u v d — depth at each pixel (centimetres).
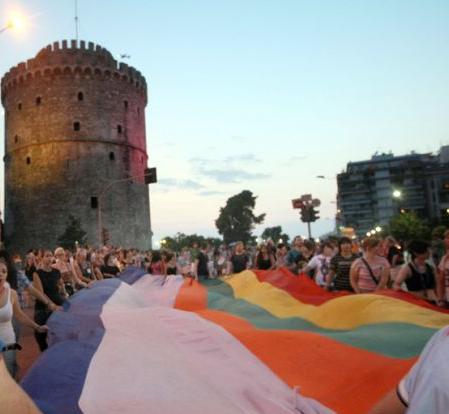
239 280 1023
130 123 7225
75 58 6800
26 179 6844
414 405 163
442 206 12469
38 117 6831
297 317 661
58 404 277
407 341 468
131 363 330
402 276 849
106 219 6750
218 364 402
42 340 799
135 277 1273
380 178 13125
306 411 345
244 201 13912
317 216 2158
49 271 838
